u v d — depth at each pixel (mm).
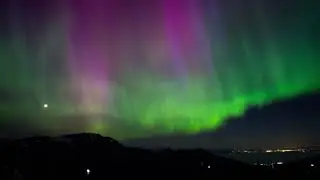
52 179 6652
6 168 6598
